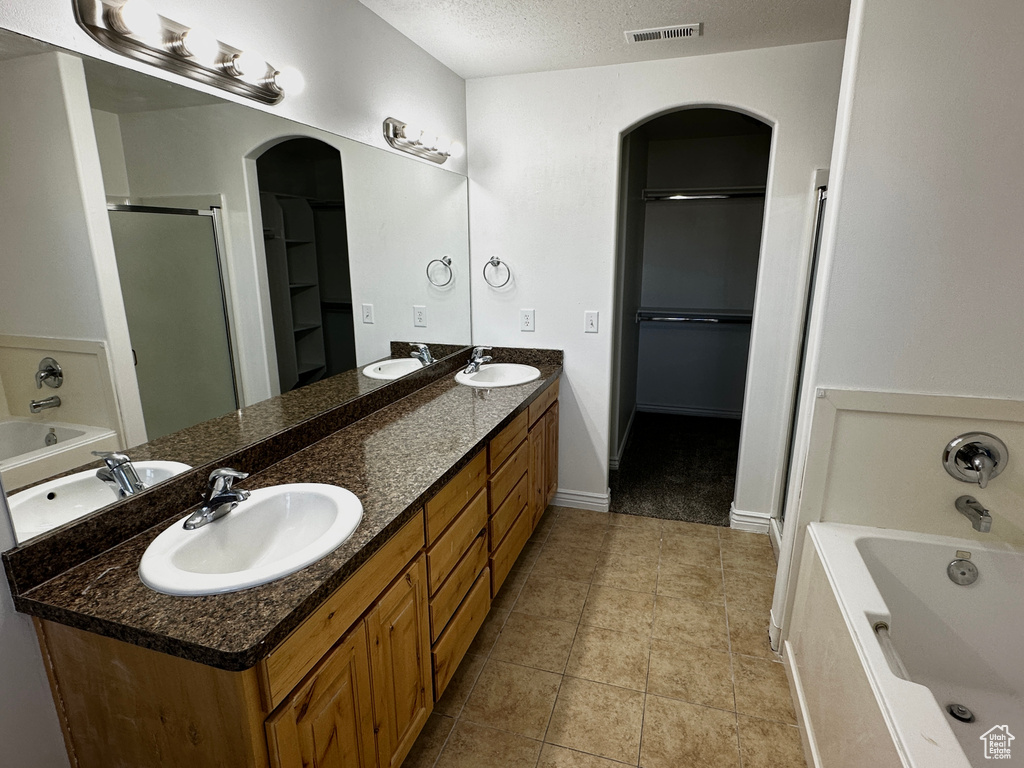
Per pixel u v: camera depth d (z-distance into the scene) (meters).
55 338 1.13
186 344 1.46
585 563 2.65
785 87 2.44
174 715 1.02
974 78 1.51
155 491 1.33
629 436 4.34
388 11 2.10
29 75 1.06
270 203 1.73
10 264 1.04
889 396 1.74
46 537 1.09
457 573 1.78
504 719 1.78
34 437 1.09
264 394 1.75
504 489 2.20
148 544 1.24
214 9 1.46
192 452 1.49
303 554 1.13
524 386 2.60
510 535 2.32
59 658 1.11
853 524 1.88
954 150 1.56
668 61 2.56
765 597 2.39
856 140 1.62
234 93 1.56
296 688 1.04
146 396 1.35
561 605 2.34
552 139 2.79
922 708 1.16
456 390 2.57
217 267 1.56
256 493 1.44
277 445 1.71
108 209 1.24
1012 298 1.61
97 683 1.08
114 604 1.01
